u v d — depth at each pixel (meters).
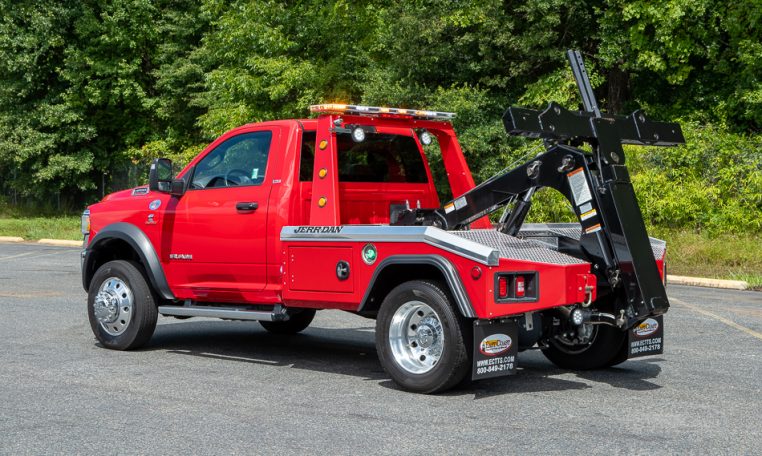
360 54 26.75
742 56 21.47
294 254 7.50
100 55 34.66
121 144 36.56
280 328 10.05
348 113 7.71
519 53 23.20
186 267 8.45
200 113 33.72
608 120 7.09
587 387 7.06
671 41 21.41
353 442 5.32
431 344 6.67
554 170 7.14
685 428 5.68
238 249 8.02
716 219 18.98
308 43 27.38
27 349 8.72
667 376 7.53
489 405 6.35
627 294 6.72
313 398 6.56
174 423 5.79
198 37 34.34
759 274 16.09
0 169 37.44
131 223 8.84
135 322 8.58
